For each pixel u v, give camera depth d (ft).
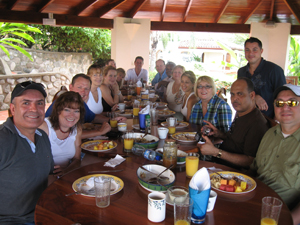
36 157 4.94
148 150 5.81
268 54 24.94
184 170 5.39
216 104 9.07
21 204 4.80
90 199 4.18
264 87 10.91
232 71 46.78
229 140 7.57
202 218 3.61
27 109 4.62
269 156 5.57
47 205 3.96
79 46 33.71
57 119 6.21
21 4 21.04
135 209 3.92
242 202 4.21
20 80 23.49
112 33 25.44
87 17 23.88
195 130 8.65
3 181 4.62
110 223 3.56
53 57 29.43
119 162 5.64
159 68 21.16
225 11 24.22
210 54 63.82
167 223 3.59
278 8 23.44
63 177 4.89
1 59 23.13
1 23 24.68
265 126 6.71
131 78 23.04
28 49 26.86
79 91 9.27
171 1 22.89
